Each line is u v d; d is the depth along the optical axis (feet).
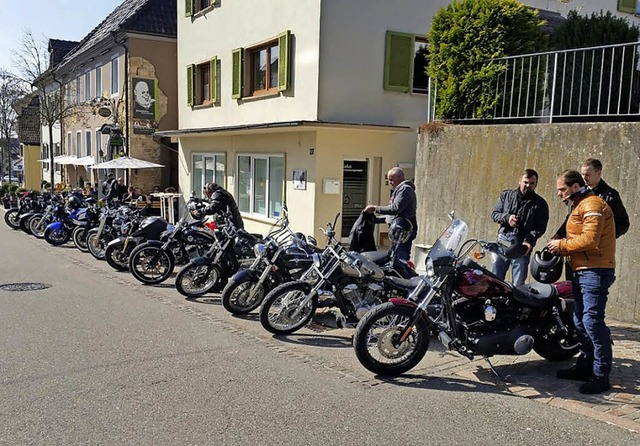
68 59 98.99
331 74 40.91
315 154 41.14
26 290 29.22
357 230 24.85
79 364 18.01
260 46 48.29
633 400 15.57
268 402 15.26
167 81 75.25
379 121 43.19
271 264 24.38
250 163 50.57
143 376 17.04
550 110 27.02
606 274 15.79
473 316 17.31
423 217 30.37
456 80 30.17
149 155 74.74
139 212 41.32
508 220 20.81
